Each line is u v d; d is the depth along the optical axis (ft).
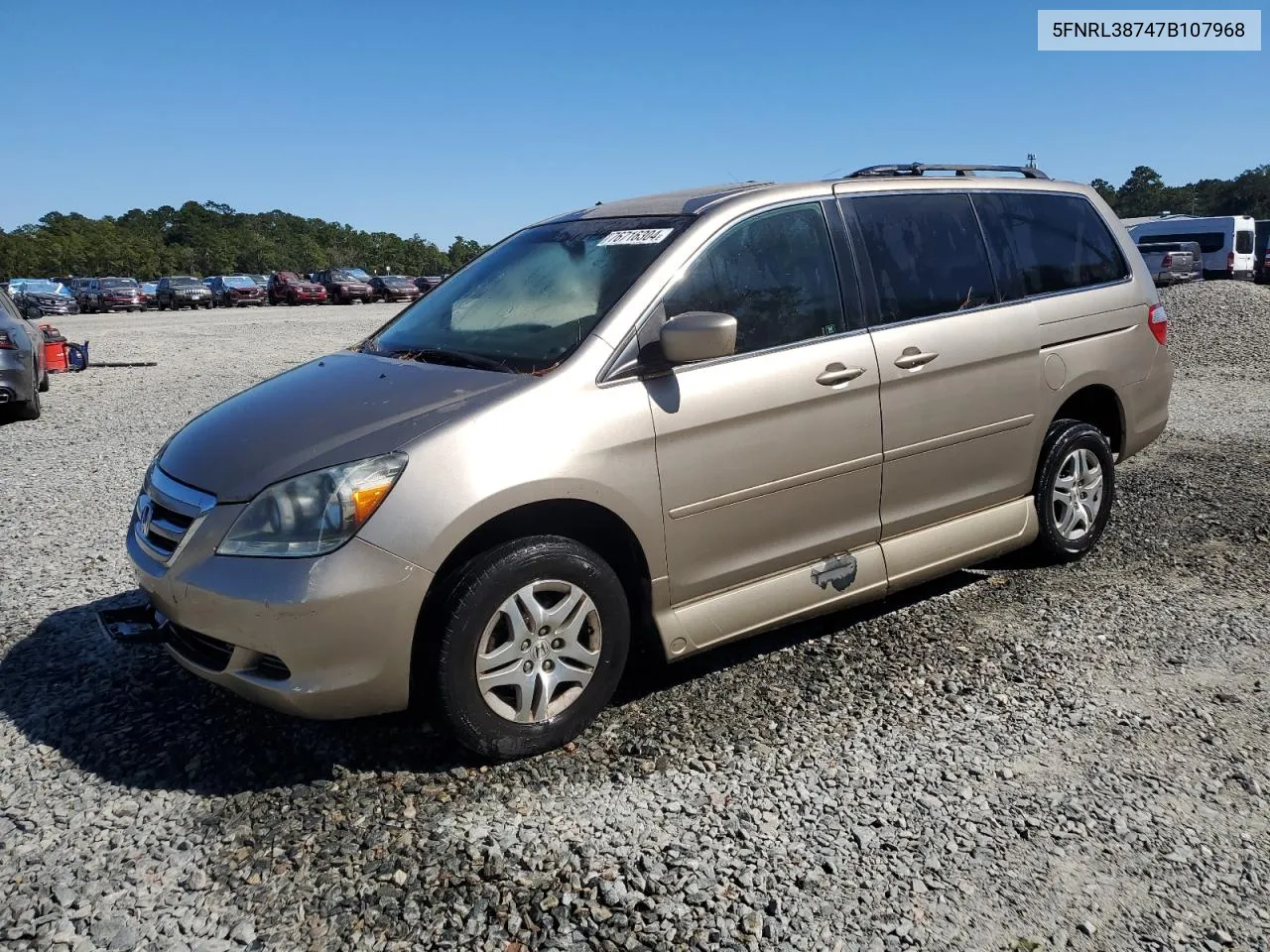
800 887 8.54
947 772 10.30
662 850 9.04
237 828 9.44
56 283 129.59
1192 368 40.81
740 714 11.64
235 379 45.14
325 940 7.93
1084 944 7.87
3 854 9.07
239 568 9.75
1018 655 13.10
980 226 14.96
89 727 11.40
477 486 9.91
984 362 14.23
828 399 12.45
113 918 8.20
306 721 11.43
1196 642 13.46
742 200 12.59
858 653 13.33
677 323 10.82
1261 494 20.61
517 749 10.48
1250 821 9.44
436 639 9.95
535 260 13.37
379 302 151.43
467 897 8.41
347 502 9.62
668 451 11.16
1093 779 10.15
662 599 11.53
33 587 16.02
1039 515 15.78
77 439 29.68
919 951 7.79
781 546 12.43
